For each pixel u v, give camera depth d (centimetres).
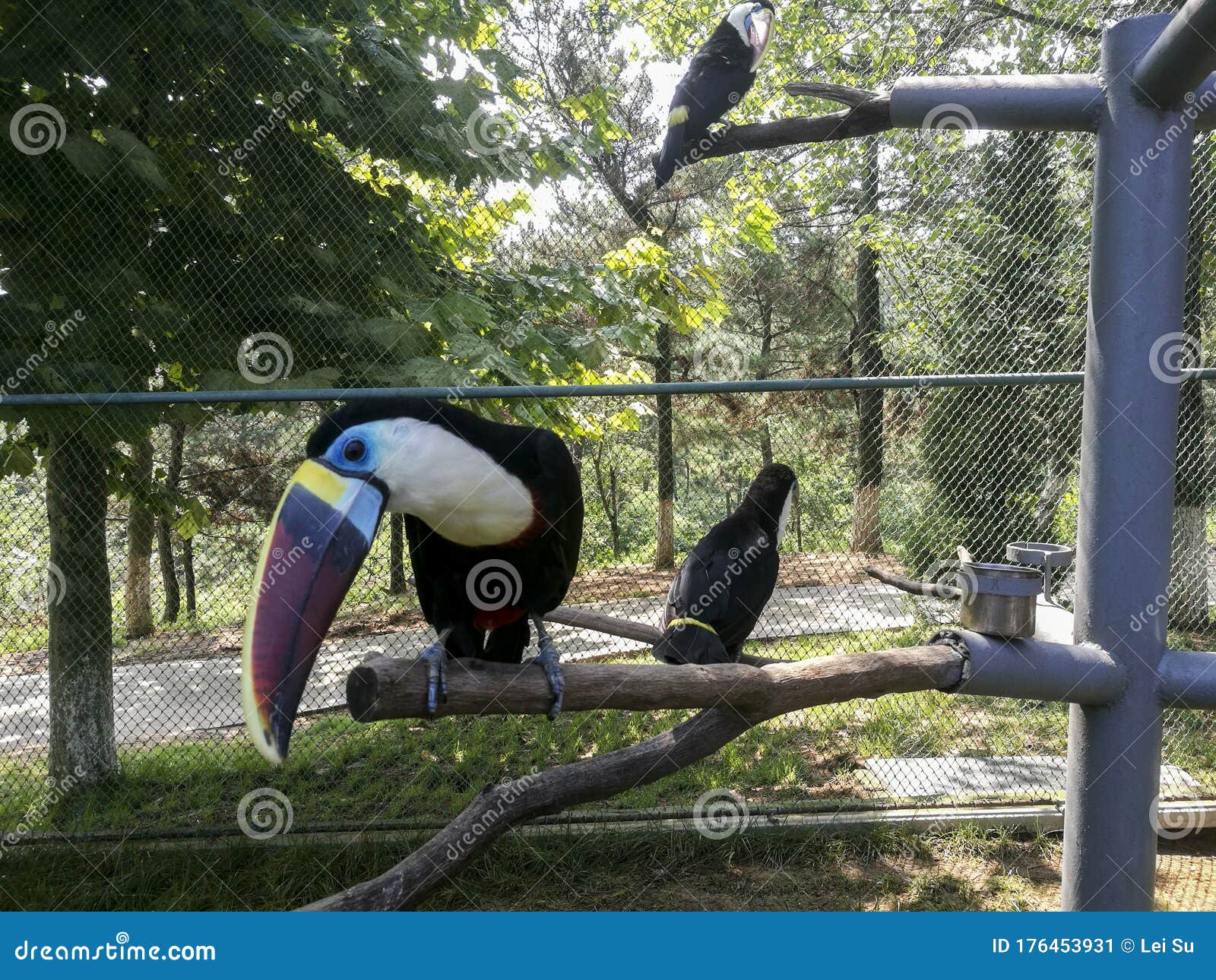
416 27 500
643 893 424
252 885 425
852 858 457
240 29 434
